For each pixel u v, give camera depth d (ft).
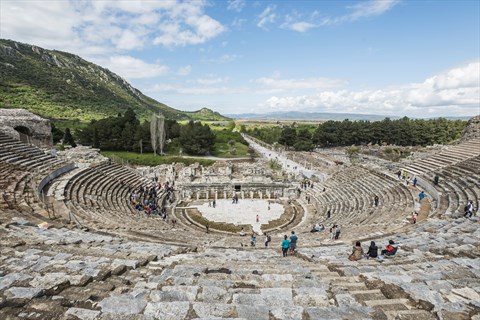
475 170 111.04
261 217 142.61
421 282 32.71
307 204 162.81
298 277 35.91
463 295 28.86
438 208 91.15
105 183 130.41
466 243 53.72
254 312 24.56
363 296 29.12
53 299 25.53
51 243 46.88
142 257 42.88
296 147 362.94
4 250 40.40
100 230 67.46
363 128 419.13
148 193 149.28
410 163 155.22
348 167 180.24
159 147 287.07
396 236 67.51
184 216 142.20
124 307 24.53
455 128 390.83
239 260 50.16
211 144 315.78
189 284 31.60
